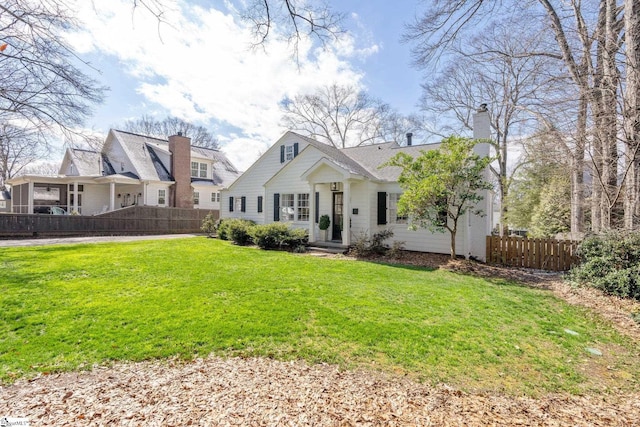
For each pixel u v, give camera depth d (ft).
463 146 30.22
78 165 72.28
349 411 8.71
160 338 13.39
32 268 26.17
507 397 9.95
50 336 13.47
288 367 11.24
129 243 45.57
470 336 14.33
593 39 28.94
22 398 9.14
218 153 105.40
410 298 19.79
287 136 54.44
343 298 19.33
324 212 45.78
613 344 14.21
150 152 82.07
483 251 34.94
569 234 37.35
